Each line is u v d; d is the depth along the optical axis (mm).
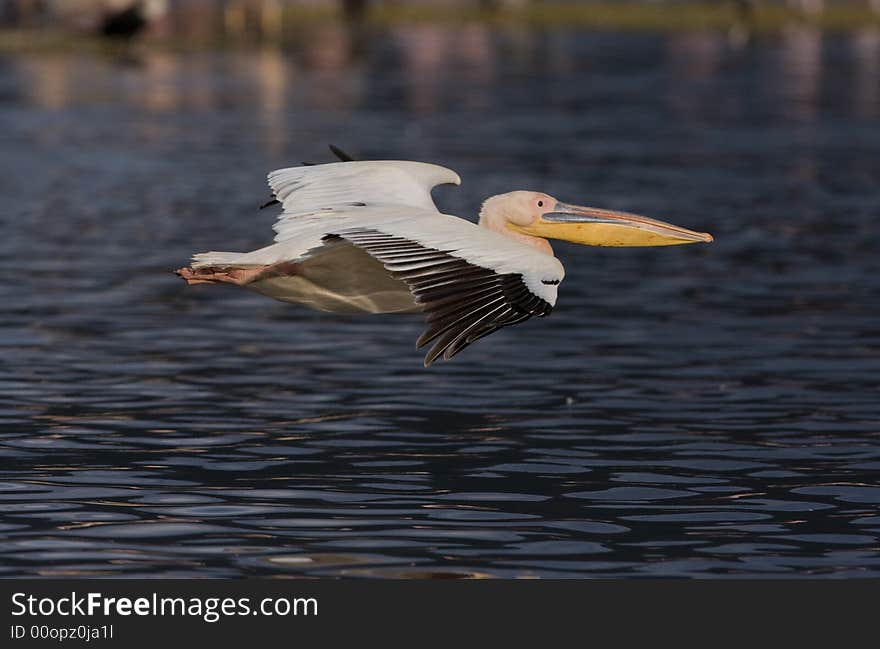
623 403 14070
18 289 19141
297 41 84250
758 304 19078
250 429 12977
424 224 7762
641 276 21016
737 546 10227
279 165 32844
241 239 23281
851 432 13133
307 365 15430
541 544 10195
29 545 10039
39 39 69938
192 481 11461
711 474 11859
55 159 33375
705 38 101688
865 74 70125
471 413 13641
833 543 10312
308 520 10594
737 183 31844
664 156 36875
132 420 13219
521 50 84000
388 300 9438
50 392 14148
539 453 12375
